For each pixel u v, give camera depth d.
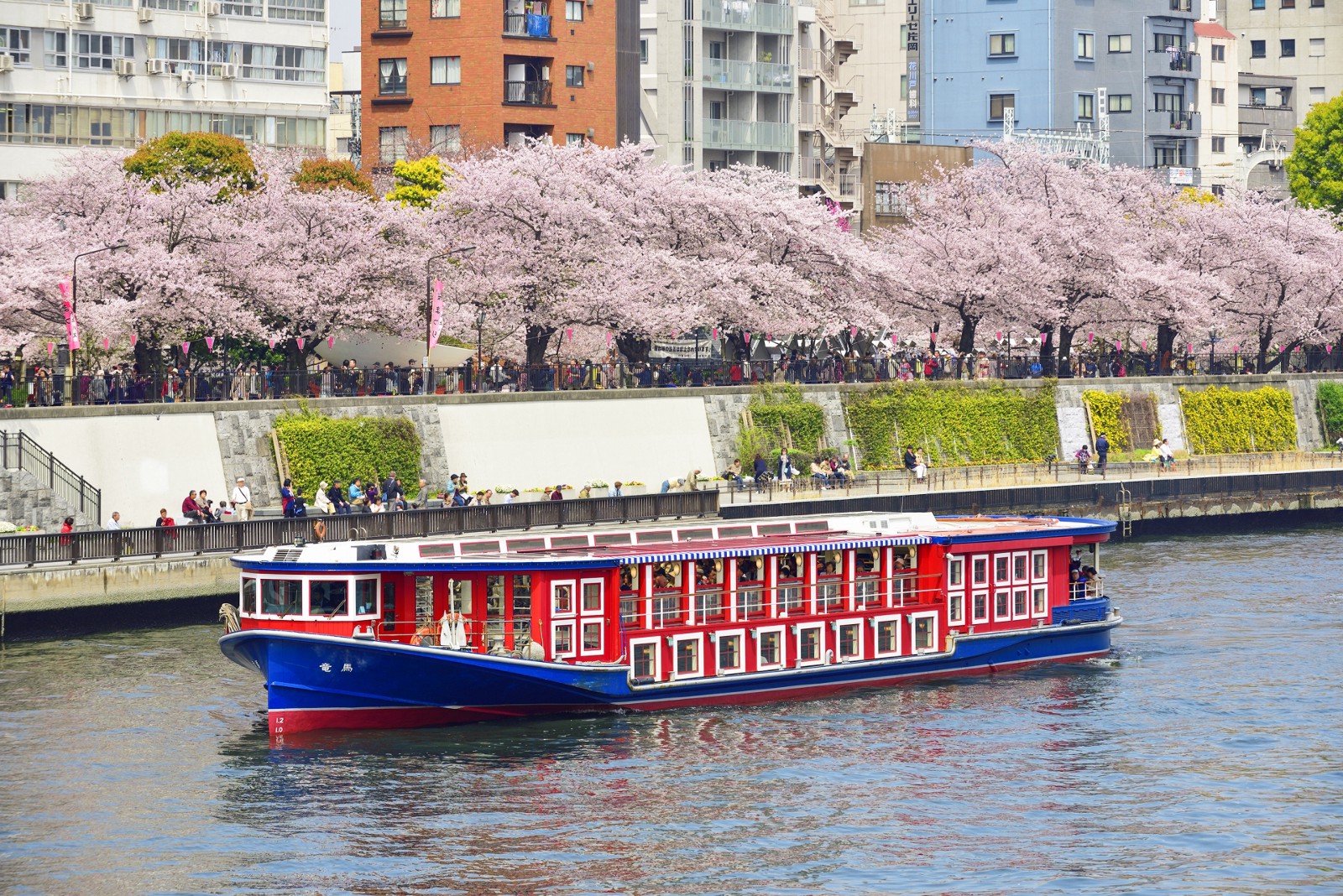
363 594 59.12
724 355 122.25
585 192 112.81
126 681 66.38
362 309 103.81
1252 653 72.69
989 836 50.62
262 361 108.81
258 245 103.06
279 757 57.16
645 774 55.84
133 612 76.00
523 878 47.44
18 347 93.25
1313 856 49.16
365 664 58.53
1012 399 123.19
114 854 48.97
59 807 52.53
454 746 58.47
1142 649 73.75
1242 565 97.75
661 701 63.09
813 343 123.62
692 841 50.06
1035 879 47.50
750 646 64.62
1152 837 50.62
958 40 190.50
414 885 46.91
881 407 117.06
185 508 84.00
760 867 48.25
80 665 68.75
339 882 47.12
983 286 122.81
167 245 102.06
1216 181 199.50
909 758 57.78
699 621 63.84
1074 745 59.34
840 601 66.44
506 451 100.19
